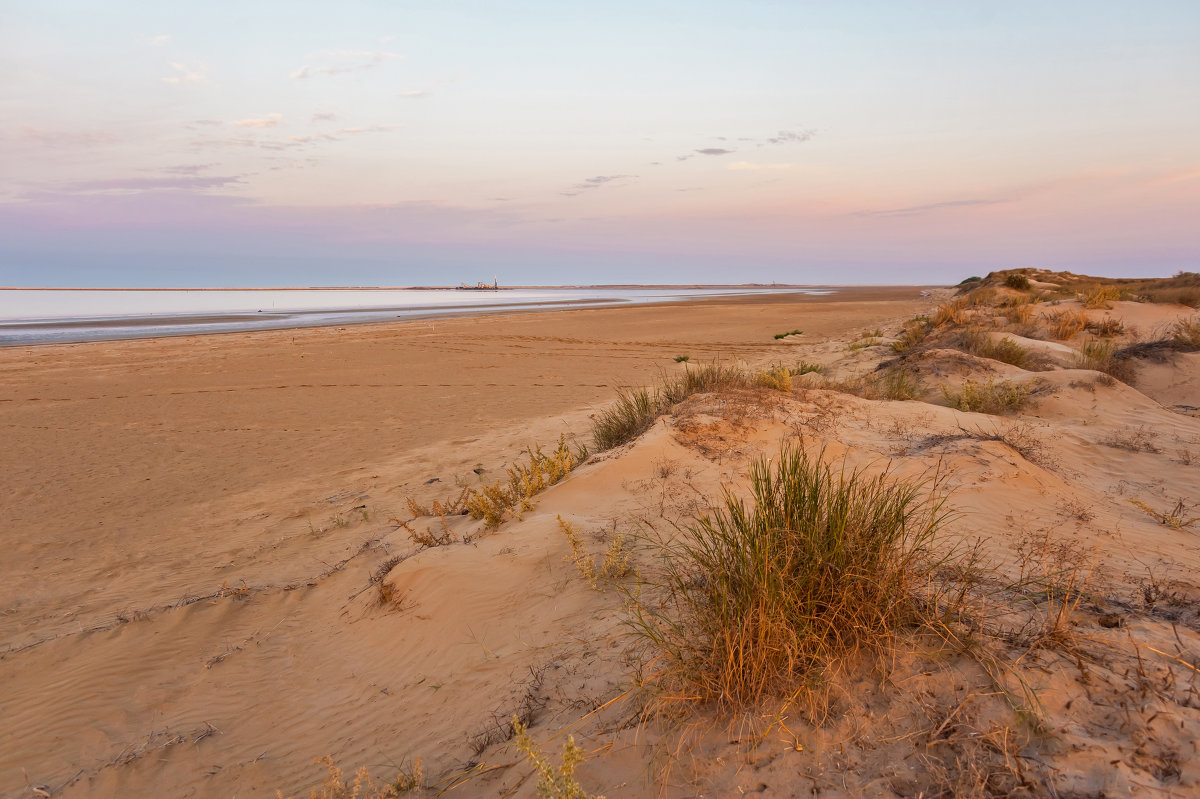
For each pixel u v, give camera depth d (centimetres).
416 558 497
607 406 1376
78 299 10144
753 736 241
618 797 234
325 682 415
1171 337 1395
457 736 320
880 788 208
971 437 676
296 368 2069
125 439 1223
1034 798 189
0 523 809
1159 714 208
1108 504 541
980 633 262
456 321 4028
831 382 1124
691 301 7244
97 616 553
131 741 382
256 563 657
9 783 355
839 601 278
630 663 317
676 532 480
